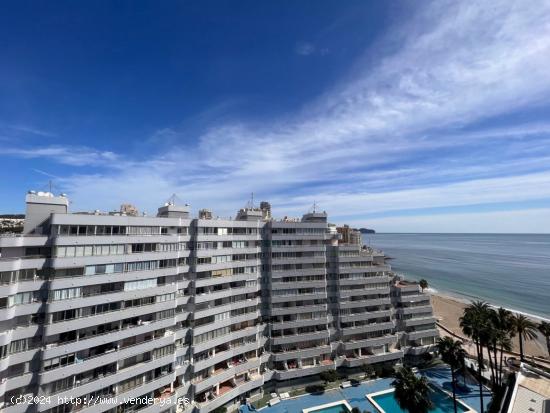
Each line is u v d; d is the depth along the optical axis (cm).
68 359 4831
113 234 5541
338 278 8538
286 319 8000
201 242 6881
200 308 6750
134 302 5644
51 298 4719
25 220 5084
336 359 8119
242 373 7144
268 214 9812
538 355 10169
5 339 4294
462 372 8394
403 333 9019
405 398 5325
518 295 17938
